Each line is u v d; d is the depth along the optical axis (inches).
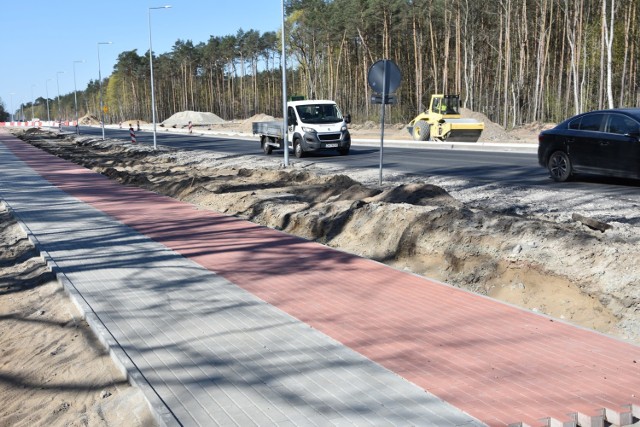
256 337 227.3
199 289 292.2
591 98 2454.5
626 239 313.4
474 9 2650.1
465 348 213.9
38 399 206.1
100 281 309.6
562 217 434.3
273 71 4407.0
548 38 2383.1
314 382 187.5
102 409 188.2
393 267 335.0
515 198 539.2
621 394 176.9
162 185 707.4
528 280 301.7
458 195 577.0
